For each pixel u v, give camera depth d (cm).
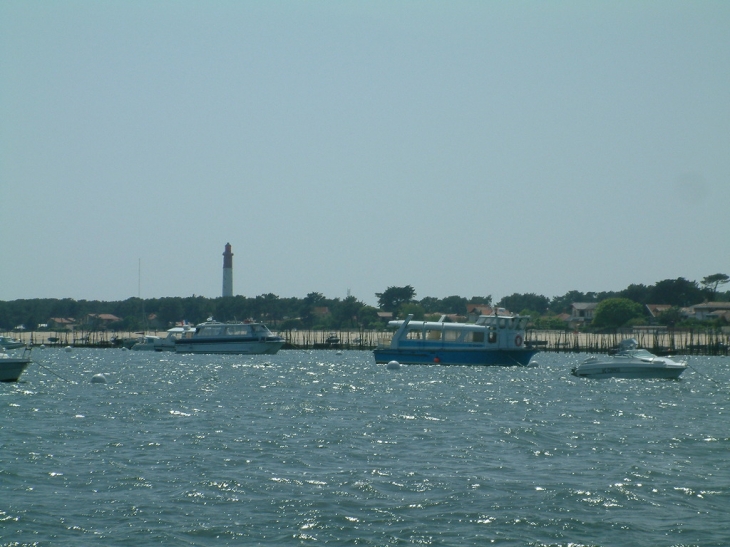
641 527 5559
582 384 15838
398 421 10125
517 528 5519
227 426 9600
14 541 5181
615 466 7362
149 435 8875
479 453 7919
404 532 5419
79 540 5228
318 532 5412
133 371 19712
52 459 7475
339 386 15338
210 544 5197
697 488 6562
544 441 8662
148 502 6022
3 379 14488
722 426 10006
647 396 13662
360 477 6806
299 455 7738
